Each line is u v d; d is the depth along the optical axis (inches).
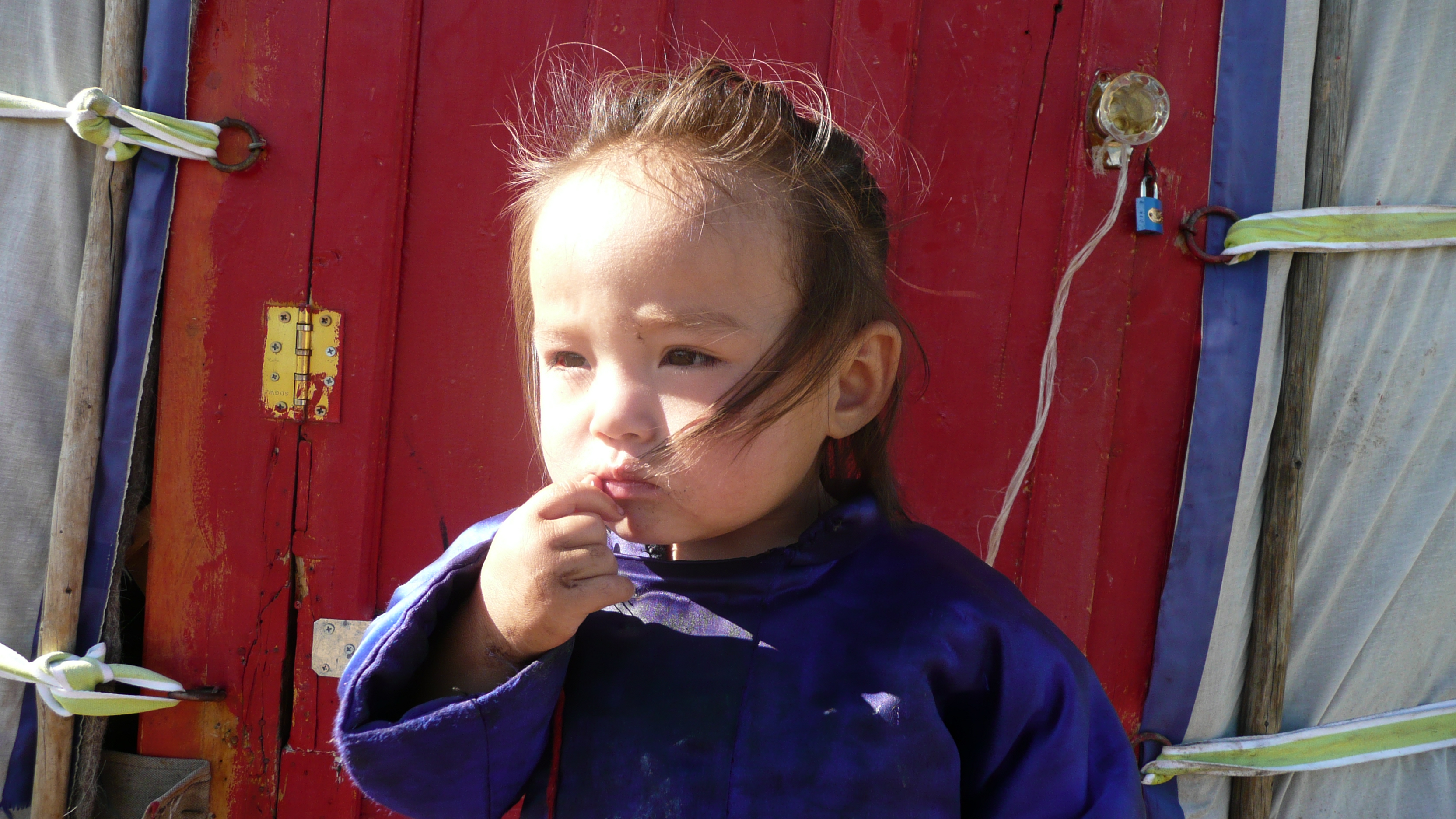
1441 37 59.1
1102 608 60.3
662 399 27.1
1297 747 60.1
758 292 27.7
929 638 29.8
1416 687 64.2
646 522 28.2
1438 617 63.2
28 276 58.3
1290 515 58.8
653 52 58.5
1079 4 58.6
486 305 59.8
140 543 62.9
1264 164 59.0
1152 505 60.2
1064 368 59.3
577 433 28.2
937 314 59.2
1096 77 58.1
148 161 58.4
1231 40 58.8
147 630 60.6
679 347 27.2
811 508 34.9
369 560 60.1
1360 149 60.2
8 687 58.9
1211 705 60.5
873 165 57.7
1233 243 58.4
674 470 27.1
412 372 60.4
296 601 60.4
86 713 56.8
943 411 59.4
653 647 30.7
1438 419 61.1
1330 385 60.3
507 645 28.0
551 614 26.8
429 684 29.9
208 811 60.4
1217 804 61.7
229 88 58.8
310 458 59.9
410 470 60.7
